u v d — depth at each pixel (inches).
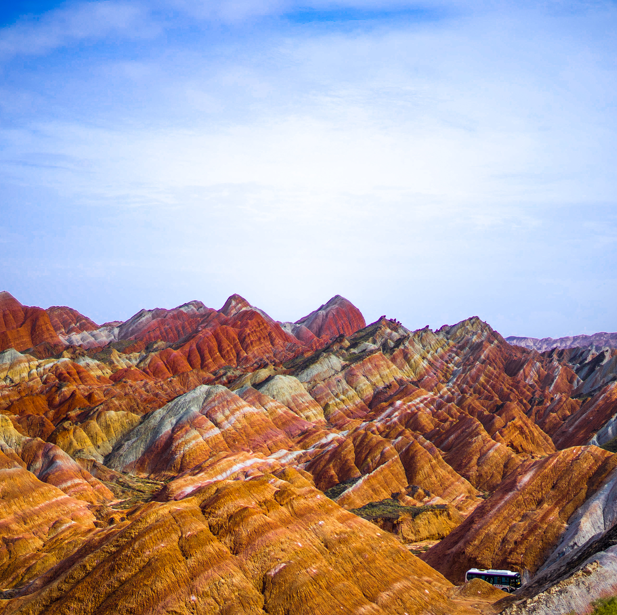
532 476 3937.0
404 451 6560.0
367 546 3029.0
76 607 2437.3
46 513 4539.9
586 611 2447.1
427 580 3036.4
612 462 3774.6
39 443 6205.7
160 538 2652.6
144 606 2407.7
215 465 5777.6
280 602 2536.9
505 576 3280.0
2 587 3560.5
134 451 7401.6
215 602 2481.5
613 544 2780.5
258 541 2746.1
